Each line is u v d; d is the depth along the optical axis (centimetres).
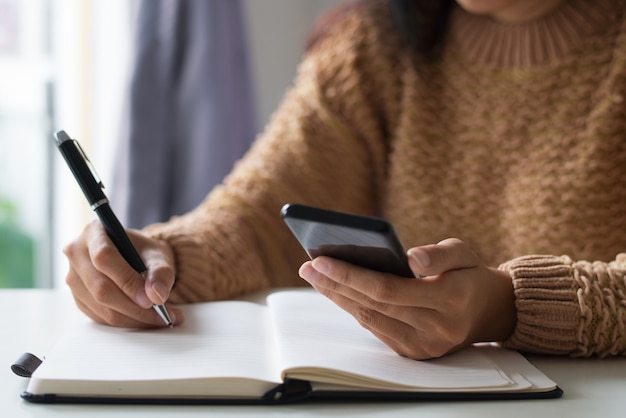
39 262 207
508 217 108
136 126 162
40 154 203
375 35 120
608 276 75
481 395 61
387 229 58
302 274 66
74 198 201
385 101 119
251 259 101
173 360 65
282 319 75
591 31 106
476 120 112
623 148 103
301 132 117
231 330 74
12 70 201
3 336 80
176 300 88
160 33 164
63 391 60
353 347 68
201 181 166
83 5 190
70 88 194
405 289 64
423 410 59
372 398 61
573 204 103
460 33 115
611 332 73
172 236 91
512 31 110
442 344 67
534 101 108
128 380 60
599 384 66
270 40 203
